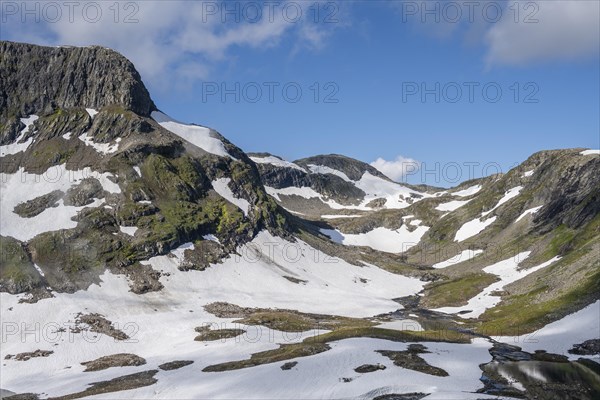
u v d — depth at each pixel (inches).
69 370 3737.7
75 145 7465.6
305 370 3137.3
